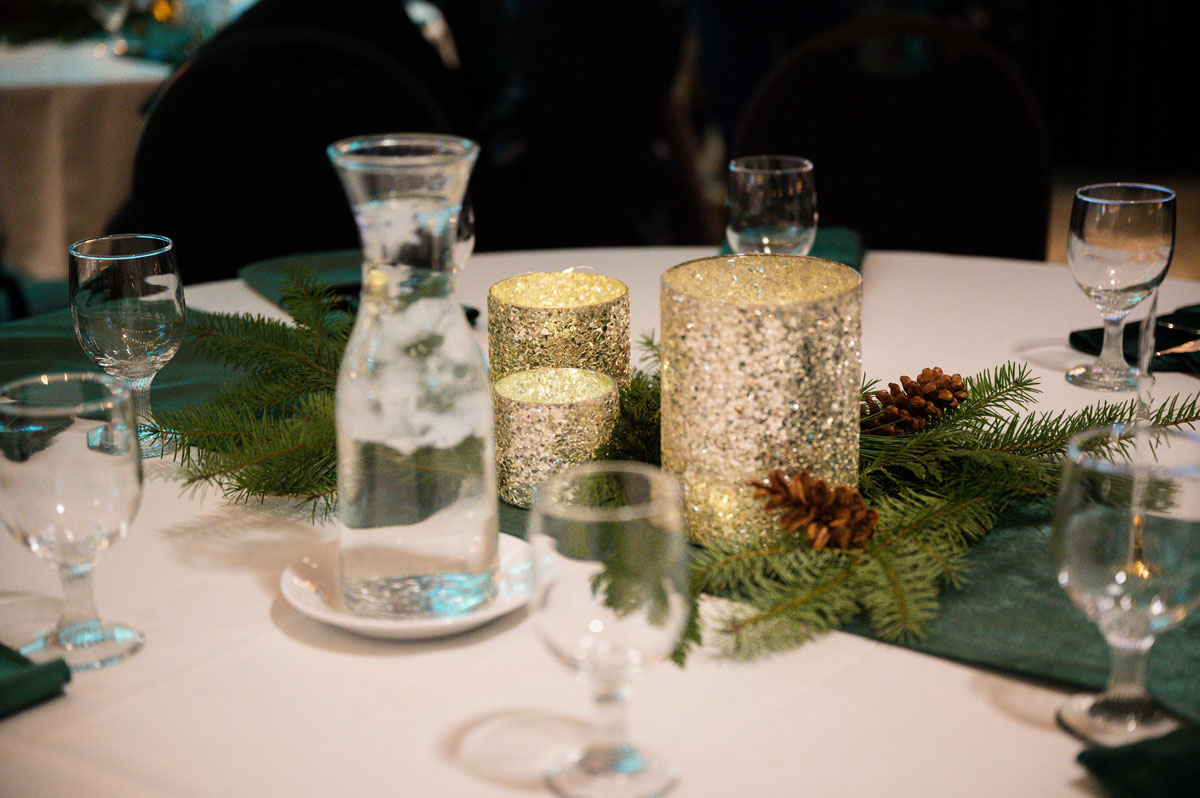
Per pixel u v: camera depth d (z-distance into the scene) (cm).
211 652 117
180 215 239
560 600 102
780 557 119
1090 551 105
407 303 114
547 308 132
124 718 112
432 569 117
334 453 133
